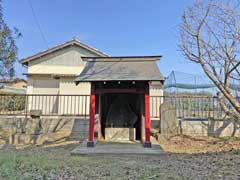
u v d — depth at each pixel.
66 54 15.90
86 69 7.88
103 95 9.52
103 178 4.09
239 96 9.39
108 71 7.62
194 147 7.87
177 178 4.13
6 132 9.70
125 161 5.75
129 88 7.57
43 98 14.33
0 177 3.86
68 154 6.80
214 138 9.01
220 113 9.71
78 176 4.22
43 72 15.55
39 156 6.16
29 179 3.90
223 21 10.79
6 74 9.55
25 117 10.03
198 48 8.66
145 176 4.21
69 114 12.59
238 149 7.33
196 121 9.43
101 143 8.00
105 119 9.41
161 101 11.49
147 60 8.35
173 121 9.20
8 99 11.59
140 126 8.98
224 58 8.27
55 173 4.39
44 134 9.67
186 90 12.05
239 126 9.23
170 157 6.36
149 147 7.07
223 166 5.15
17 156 5.64
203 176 4.30
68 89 14.45
